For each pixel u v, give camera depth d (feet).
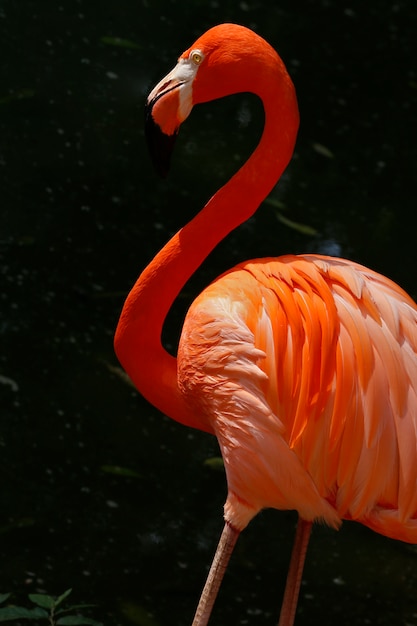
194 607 18.33
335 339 13.16
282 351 13.06
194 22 37.91
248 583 19.24
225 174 30.96
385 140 34.47
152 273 14.52
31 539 19.30
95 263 26.73
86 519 20.01
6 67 33.42
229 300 13.41
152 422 22.84
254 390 13.06
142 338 14.52
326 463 13.25
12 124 31.04
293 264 13.76
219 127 33.42
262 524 21.04
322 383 13.07
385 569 20.06
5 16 35.96
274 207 30.19
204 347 13.38
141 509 20.51
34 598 15.34
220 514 20.77
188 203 29.50
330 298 13.29
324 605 18.88
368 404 13.05
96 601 18.03
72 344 24.21
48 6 37.09
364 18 41.73
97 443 21.86
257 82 14.26
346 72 37.68
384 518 13.52
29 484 20.54
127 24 36.94
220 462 22.04
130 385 23.53
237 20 38.96
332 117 35.06
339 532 21.15
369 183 32.22
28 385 22.86
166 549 19.65
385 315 13.42
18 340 24.00
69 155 30.37
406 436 13.10
